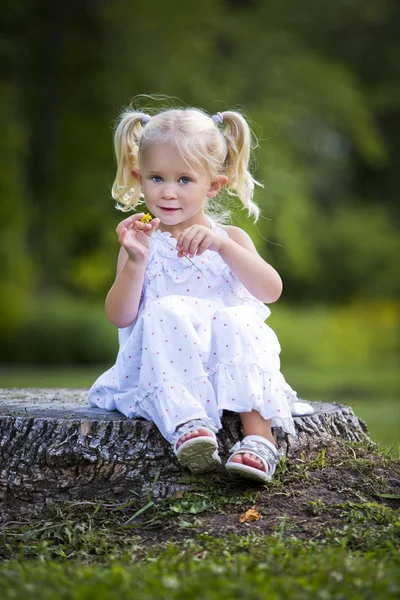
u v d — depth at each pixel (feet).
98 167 65.77
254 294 12.19
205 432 10.80
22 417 12.01
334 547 9.82
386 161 84.53
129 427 11.66
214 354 11.49
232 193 13.67
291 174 68.80
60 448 11.61
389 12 79.66
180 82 63.00
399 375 48.49
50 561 9.66
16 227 60.03
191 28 65.77
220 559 9.14
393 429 24.08
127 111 15.05
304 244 71.20
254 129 63.87
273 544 9.77
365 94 79.77
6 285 57.41
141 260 11.95
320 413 12.84
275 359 11.68
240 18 70.18
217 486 11.41
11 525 11.28
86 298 65.00
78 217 65.26
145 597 7.60
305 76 69.82
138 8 63.46
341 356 61.57
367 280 79.00
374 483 11.70
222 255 12.00
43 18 62.18
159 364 11.26
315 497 11.24
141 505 11.25
